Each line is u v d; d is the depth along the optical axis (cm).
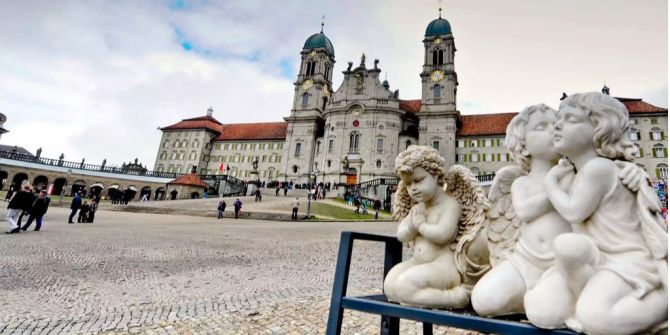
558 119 184
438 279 208
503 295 175
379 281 715
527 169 213
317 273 794
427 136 6050
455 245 227
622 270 146
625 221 161
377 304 191
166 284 663
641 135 4962
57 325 435
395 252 279
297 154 6725
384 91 6356
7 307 495
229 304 540
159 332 419
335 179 5991
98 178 6000
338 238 1534
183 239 1338
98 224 1844
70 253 955
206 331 424
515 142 211
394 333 270
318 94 7006
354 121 6253
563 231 182
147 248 1094
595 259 152
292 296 591
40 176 5588
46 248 1010
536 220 190
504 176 220
